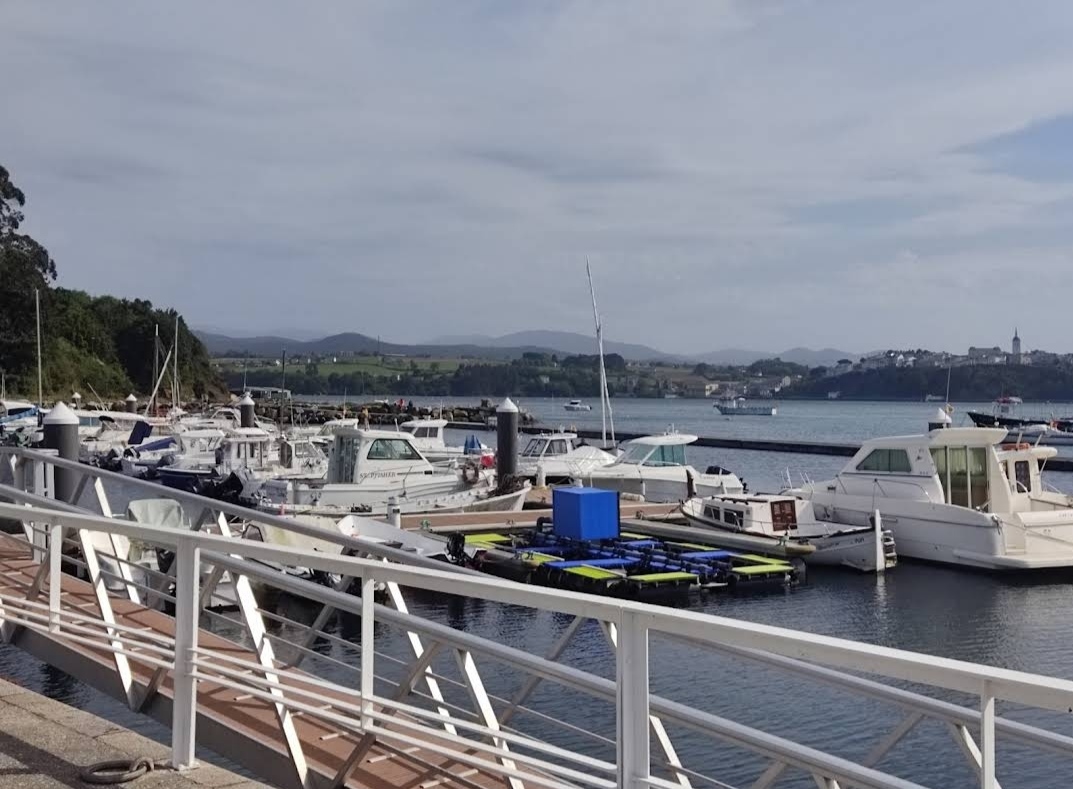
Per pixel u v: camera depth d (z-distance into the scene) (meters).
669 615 3.18
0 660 14.35
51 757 5.17
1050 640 16.62
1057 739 3.76
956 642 16.56
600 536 22.14
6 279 84.00
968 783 9.75
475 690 5.22
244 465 35.31
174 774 4.92
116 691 6.79
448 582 4.02
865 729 10.97
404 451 28.41
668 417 143.25
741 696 11.92
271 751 5.57
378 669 13.62
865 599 19.47
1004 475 23.66
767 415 140.62
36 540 10.77
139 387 105.12
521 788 5.37
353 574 4.52
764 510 24.50
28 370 84.56
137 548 12.95
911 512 23.00
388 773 5.41
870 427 111.50
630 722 3.31
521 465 35.16
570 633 5.55
